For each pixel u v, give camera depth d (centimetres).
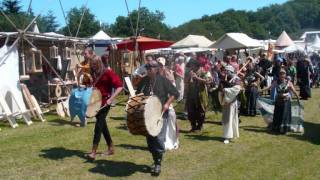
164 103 822
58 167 861
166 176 809
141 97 801
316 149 1029
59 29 6912
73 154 960
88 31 7369
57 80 1673
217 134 1198
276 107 1230
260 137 1162
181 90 1566
